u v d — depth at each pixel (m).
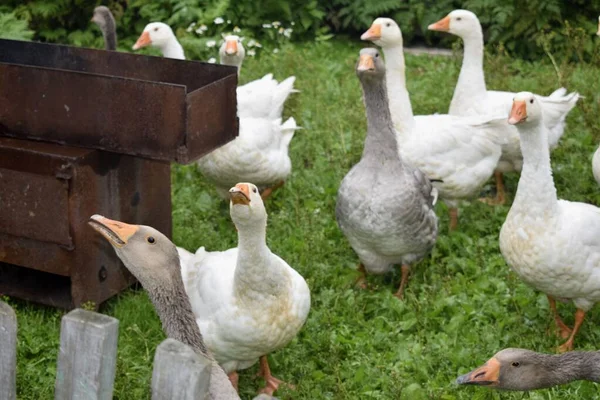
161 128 5.63
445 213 8.12
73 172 5.75
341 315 6.48
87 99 5.77
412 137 7.46
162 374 3.01
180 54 8.89
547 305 6.49
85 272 6.04
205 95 5.71
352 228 6.57
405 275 6.81
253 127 7.47
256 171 7.53
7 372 3.21
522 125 5.59
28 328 5.99
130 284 6.53
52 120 5.92
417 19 13.20
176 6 12.12
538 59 12.27
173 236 7.25
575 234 5.61
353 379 5.66
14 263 6.14
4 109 6.02
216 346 5.22
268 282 5.03
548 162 5.62
